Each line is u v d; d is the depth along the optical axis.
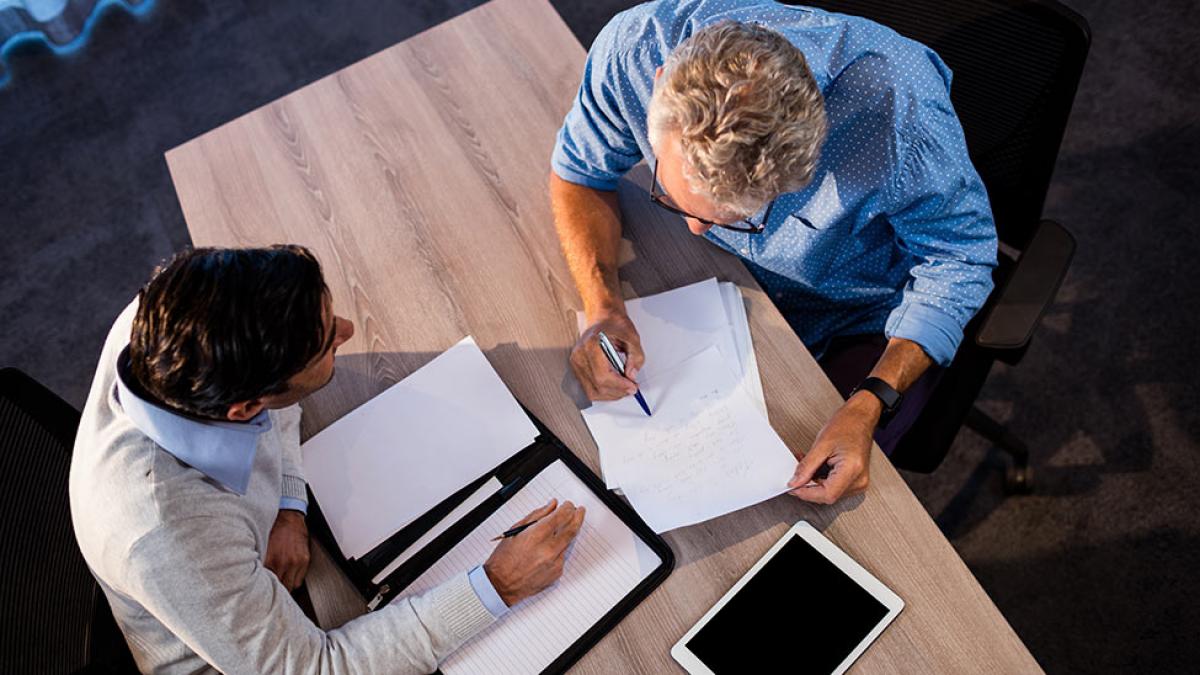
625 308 1.33
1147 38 2.42
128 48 3.03
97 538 1.03
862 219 1.27
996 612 1.06
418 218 1.46
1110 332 2.08
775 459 1.17
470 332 1.35
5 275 2.62
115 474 1.03
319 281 1.01
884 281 1.44
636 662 1.08
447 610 1.08
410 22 2.92
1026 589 1.86
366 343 1.36
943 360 1.28
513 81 1.58
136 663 1.19
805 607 1.09
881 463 1.18
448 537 1.18
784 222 1.30
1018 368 2.08
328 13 2.99
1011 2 1.24
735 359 1.27
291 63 2.90
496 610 1.09
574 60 1.59
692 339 1.29
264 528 1.15
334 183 1.51
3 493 1.14
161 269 1.02
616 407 1.24
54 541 1.19
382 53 1.65
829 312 1.51
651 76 1.23
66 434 1.27
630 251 1.39
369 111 1.58
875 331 1.50
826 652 1.06
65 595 1.18
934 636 1.06
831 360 1.50
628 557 1.14
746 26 1.03
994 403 2.06
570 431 1.24
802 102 1.00
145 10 3.11
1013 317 1.30
